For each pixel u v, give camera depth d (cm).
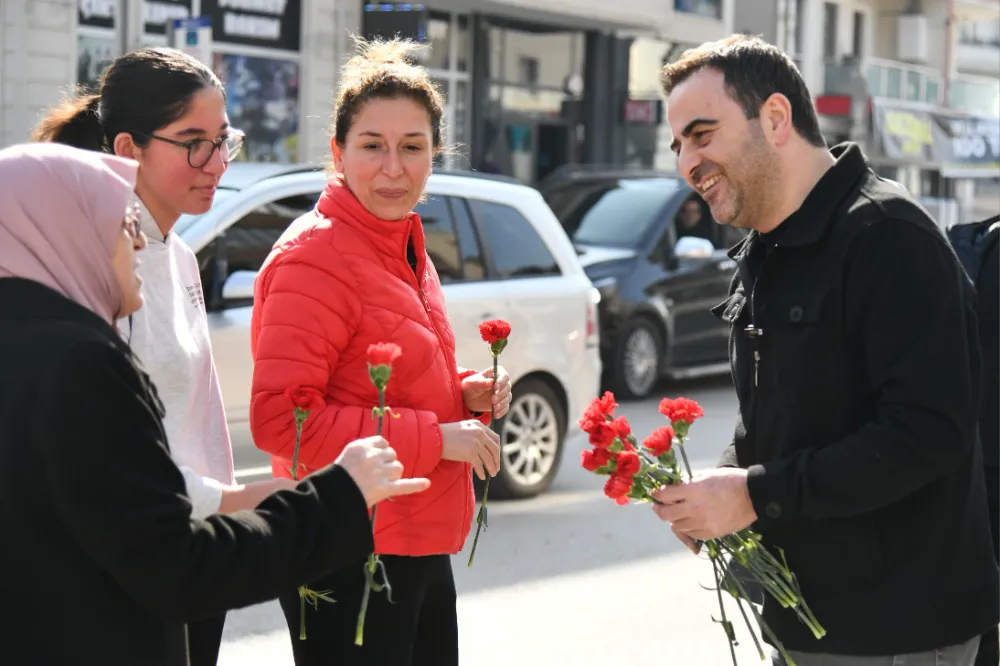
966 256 344
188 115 252
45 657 175
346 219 271
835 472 226
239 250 591
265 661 459
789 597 234
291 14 1642
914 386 223
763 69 240
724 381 1235
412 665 286
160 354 250
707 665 466
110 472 172
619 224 1104
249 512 189
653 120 2130
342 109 276
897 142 2914
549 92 2042
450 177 686
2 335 177
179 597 178
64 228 184
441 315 287
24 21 1311
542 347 701
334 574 267
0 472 173
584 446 877
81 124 262
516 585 556
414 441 261
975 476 244
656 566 591
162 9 1469
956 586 237
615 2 1962
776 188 241
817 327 236
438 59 1847
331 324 264
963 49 3550
